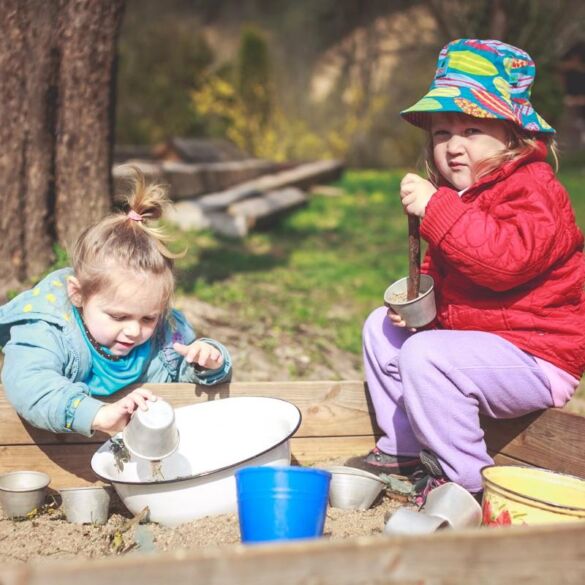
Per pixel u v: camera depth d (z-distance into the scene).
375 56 25.81
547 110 19.11
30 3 5.12
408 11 25.67
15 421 3.29
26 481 3.10
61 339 3.10
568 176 18.70
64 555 2.66
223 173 12.90
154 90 19.33
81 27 5.21
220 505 2.83
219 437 3.31
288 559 1.63
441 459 3.08
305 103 27.23
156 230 3.17
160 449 2.79
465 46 3.32
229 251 9.48
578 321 3.14
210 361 3.32
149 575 1.56
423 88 24.83
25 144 5.18
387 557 1.69
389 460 3.46
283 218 12.70
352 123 24.22
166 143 13.63
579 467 3.04
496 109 3.14
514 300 3.14
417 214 3.13
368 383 3.54
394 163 23.83
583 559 1.84
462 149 3.26
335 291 8.13
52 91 5.23
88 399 2.93
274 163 16.30
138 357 3.30
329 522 2.92
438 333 3.16
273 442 3.22
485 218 3.00
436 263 3.44
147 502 2.81
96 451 3.33
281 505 2.29
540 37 16.48
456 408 3.06
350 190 17.05
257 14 30.02
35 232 5.22
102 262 3.01
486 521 2.71
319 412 3.61
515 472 2.94
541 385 3.13
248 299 7.24
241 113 20.50
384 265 9.59
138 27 21.30
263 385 3.52
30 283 5.16
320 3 28.59
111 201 5.49
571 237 3.10
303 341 6.21
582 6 16.77
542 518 2.56
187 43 20.22
